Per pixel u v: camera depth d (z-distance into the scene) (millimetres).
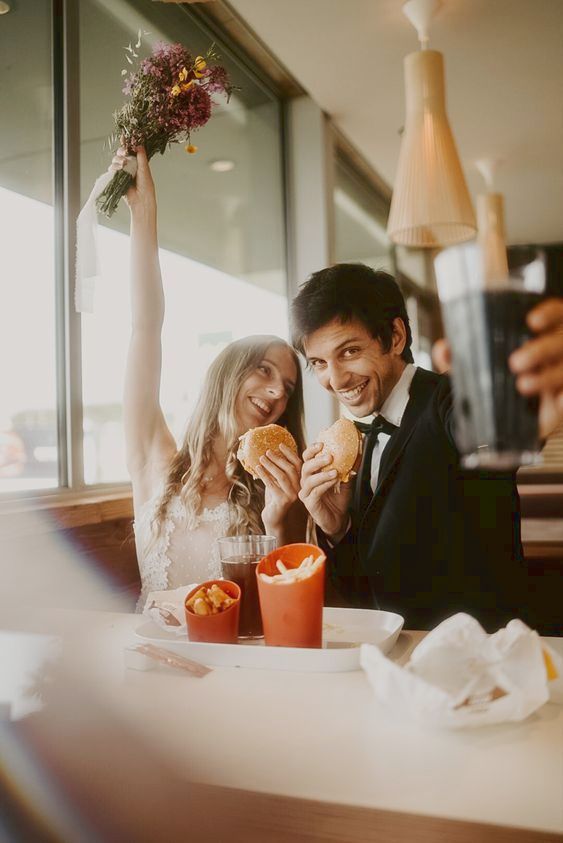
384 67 3529
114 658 1012
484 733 715
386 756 665
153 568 1777
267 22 3125
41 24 2180
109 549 2092
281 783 613
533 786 594
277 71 3629
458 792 587
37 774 716
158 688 879
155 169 2953
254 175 3693
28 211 2068
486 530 1461
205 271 2969
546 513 2525
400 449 1521
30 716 784
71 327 2154
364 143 4422
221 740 710
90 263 1809
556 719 745
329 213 3982
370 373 1658
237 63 3438
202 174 3291
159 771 645
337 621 1169
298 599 984
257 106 3742
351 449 1457
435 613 1483
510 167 4926
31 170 2105
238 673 938
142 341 1842
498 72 3582
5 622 1238
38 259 2092
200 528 1770
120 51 2541
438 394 1492
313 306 1642
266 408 1835
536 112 4055
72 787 701
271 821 595
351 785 605
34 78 2145
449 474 1470
